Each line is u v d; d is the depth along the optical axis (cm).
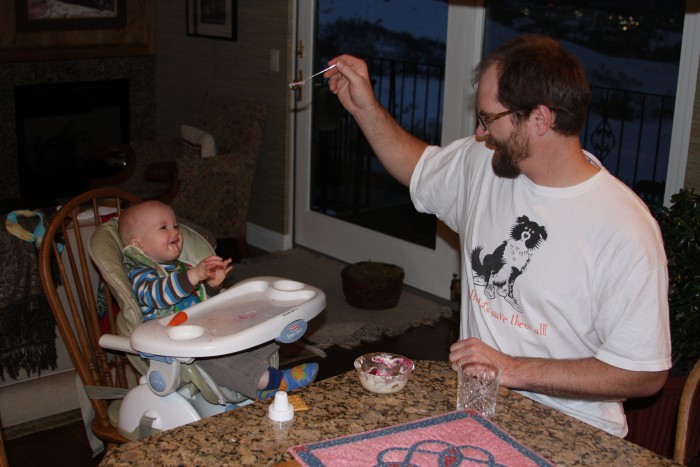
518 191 162
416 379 154
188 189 445
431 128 416
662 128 337
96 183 468
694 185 311
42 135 557
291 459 124
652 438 269
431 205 195
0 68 523
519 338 163
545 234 157
